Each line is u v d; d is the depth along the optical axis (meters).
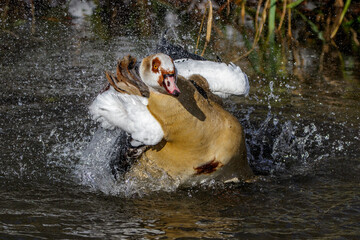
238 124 11.93
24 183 12.43
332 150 14.61
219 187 12.52
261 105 17.77
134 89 11.80
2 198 11.53
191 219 10.77
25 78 19.34
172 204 11.57
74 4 26.50
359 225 10.41
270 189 12.38
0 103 17.17
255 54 22.23
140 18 25.23
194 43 22.61
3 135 14.98
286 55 22.48
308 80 19.95
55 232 10.02
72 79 19.36
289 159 14.20
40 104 17.23
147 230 10.22
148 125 11.13
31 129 15.47
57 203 11.43
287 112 17.14
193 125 11.21
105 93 11.79
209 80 12.48
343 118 16.56
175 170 11.98
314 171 13.39
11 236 9.76
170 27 24.25
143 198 11.91
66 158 13.94
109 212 11.06
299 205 11.43
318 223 10.53
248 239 9.88
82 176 12.91
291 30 25.19
